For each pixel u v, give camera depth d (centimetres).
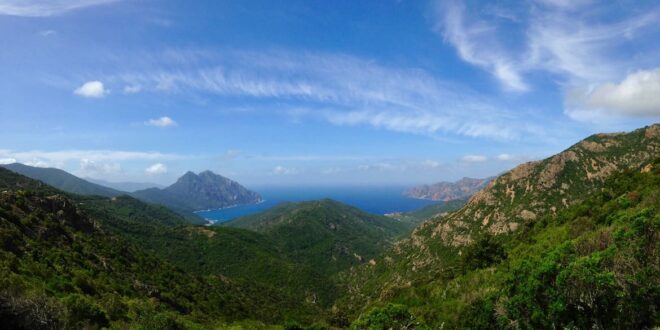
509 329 2834
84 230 8544
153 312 5003
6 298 3294
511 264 5175
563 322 2522
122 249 8944
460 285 5216
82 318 4050
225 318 8038
